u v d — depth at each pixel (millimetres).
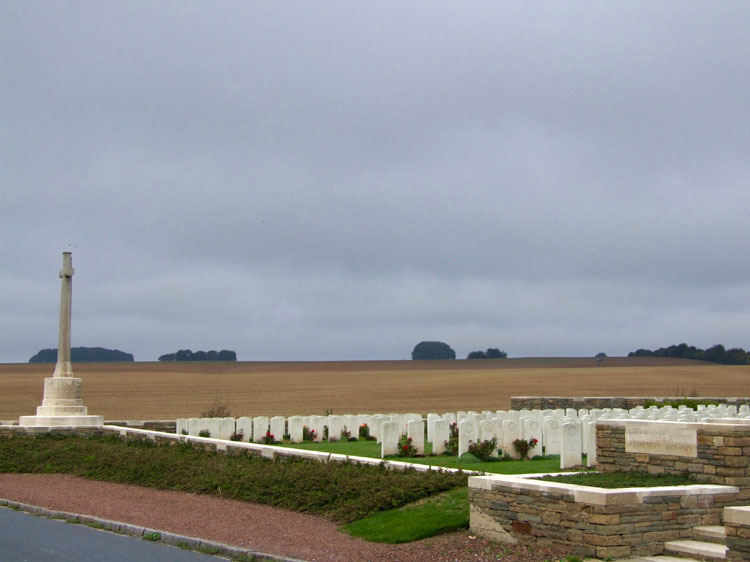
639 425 12977
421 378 80688
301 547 11688
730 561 9781
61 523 14031
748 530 9547
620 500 10500
